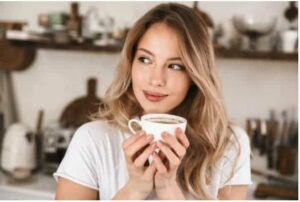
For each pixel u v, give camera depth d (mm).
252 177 1978
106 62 2162
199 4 1999
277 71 1980
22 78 2301
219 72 2041
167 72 1012
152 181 984
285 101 1990
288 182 1885
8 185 1901
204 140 1160
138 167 941
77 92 2229
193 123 1174
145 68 1007
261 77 2002
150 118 933
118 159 1118
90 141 1100
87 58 2186
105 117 1183
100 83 2184
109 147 1114
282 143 1991
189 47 1007
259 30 1777
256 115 2029
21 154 1987
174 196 995
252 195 1872
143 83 1008
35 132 2205
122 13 2102
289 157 1929
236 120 2049
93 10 2049
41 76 2271
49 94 2273
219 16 1982
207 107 1134
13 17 2250
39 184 1935
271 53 1765
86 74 2199
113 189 1103
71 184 1062
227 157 1179
